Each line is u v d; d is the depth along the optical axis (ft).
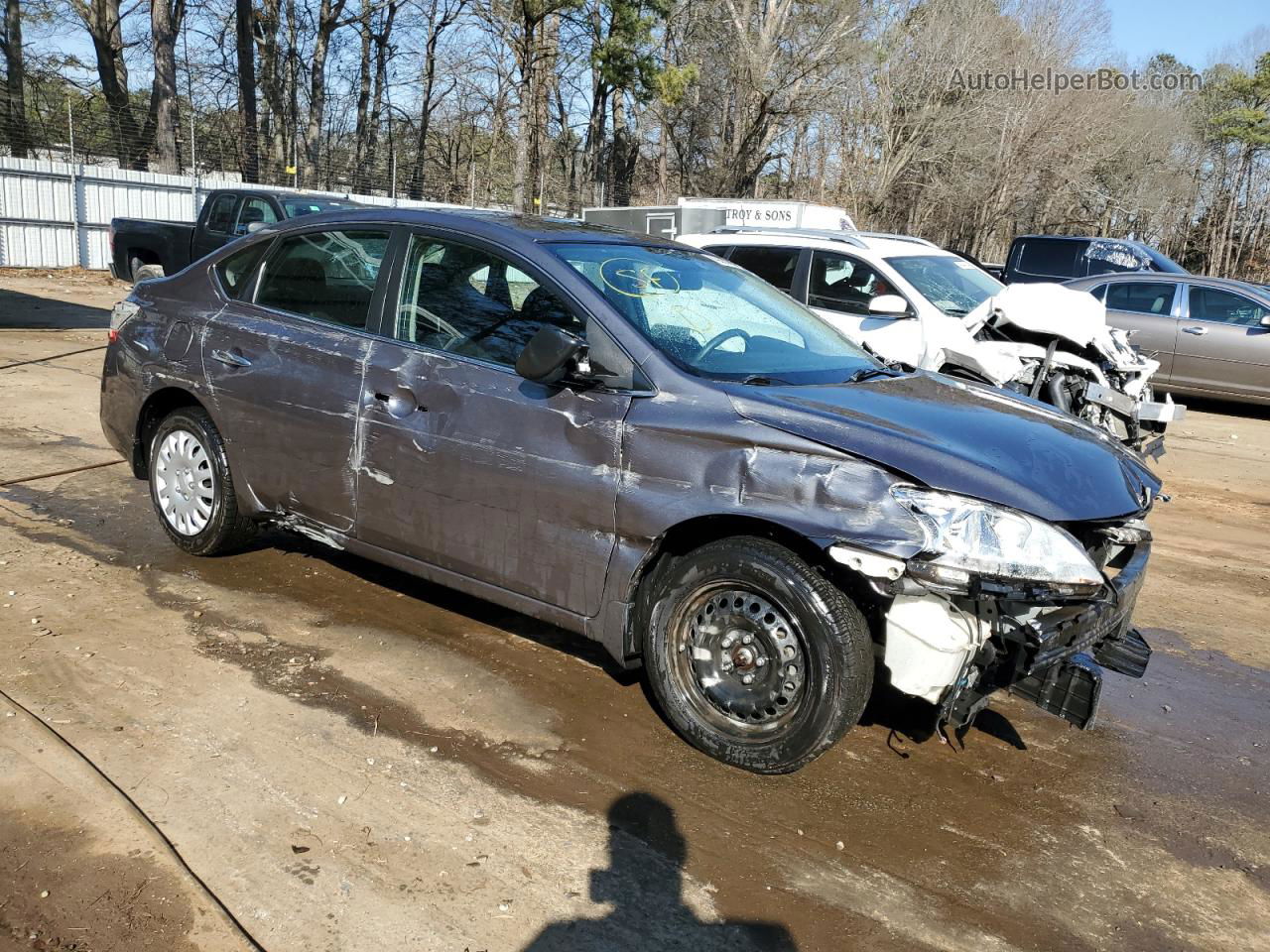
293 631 14.29
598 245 13.71
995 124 145.28
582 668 13.80
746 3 130.00
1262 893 10.04
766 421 10.89
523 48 106.93
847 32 128.57
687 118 143.74
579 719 12.44
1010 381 26.13
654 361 11.64
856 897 9.53
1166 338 41.37
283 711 12.08
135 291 17.03
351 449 13.64
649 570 11.84
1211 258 214.28
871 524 10.10
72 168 71.82
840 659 10.41
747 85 131.13
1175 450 34.06
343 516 14.01
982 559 9.96
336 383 13.75
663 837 10.23
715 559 11.04
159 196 77.36
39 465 21.48
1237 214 218.18
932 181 146.10
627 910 9.12
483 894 9.18
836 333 14.98
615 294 12.42
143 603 14.82
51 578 15.43
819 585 10.44
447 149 159.74
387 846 9.75
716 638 11.37
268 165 95.04
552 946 8.60
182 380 15.57
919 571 9.94
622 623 11.69
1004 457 10.96
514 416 12.18
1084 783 11.90
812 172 153.79
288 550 17.33
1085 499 10.87
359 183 107.55
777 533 10.84
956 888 9.79
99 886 8.87
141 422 16.51
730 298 13.99
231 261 15.71
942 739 12.66
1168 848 10.71
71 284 63.87
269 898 8.90
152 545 17.12
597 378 11.70
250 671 13.01
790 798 11.05
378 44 149.69
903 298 27.43
